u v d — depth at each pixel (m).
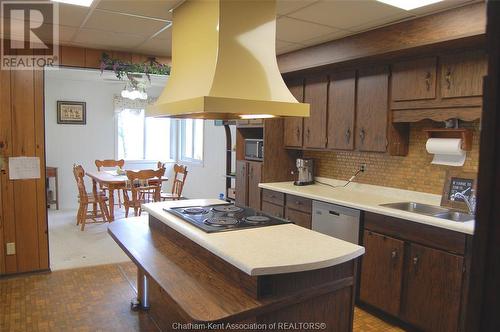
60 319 2.88
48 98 6.84
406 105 3.07
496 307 0.42
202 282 1.75
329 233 3.39
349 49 3.26
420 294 2.65
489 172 0.43
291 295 1.68
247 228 2.21
